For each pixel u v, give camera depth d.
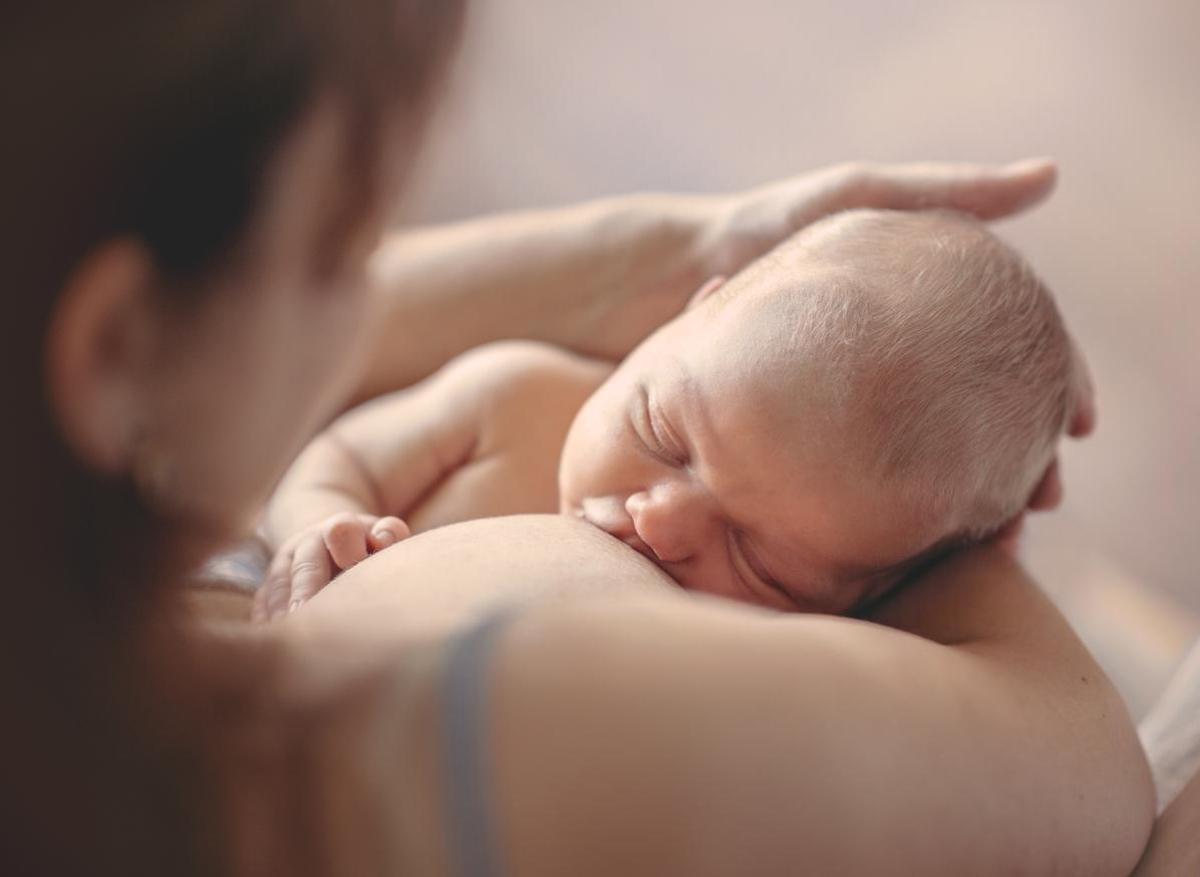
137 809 0.42
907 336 0.90
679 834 0.46
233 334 0.42
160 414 0.42
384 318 1.23
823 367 0.88
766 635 0.54
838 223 1.01
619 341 1.24
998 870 0.58
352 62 0.40
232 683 0.47
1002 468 0.94
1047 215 1.78
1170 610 1.43
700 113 1.90
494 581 0.67
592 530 0.85
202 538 0.47
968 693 0.62
